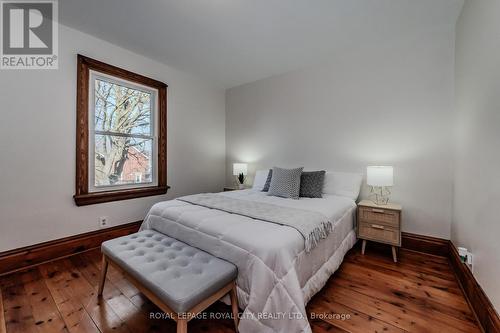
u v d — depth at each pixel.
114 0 1.94
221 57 3.02
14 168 2.03
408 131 2.52
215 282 1.21
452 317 1.44
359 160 2.85
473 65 1.67
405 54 2.53
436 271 2.04
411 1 1.95
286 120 3.52
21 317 1.43
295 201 2.43
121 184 2.83
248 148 3.99
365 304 1.58
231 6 2.02
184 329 1.07
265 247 1.30
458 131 2.09
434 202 2.39
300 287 1.38
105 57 2.61
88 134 2.49
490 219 1.32
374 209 2.33
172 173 3.39
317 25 2.31
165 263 1.37
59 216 2.29
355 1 1.95
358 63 2.83
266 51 2.86
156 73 3.15
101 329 1.34
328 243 1.85
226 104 4.32
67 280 1.87
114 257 1.49
